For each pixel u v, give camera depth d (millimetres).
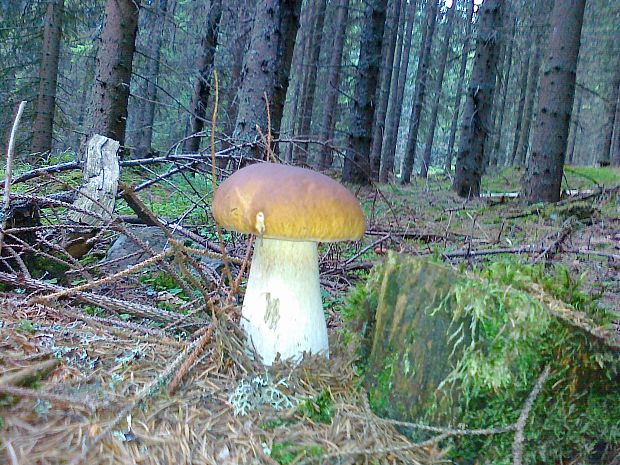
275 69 1187
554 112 1513
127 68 1479
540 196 1543
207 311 546
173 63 3178
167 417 364
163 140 4105
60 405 352
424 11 4551
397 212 1487
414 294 402
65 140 3178
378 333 421
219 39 3215
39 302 500
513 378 354
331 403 399
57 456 313
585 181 2629
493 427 362
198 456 337
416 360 391
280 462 341
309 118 3271
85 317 494
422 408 384
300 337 436
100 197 650
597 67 4938
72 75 4125
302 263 445
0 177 1222
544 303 367
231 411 380
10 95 2459
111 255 754
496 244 987
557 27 1500
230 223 406
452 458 369
